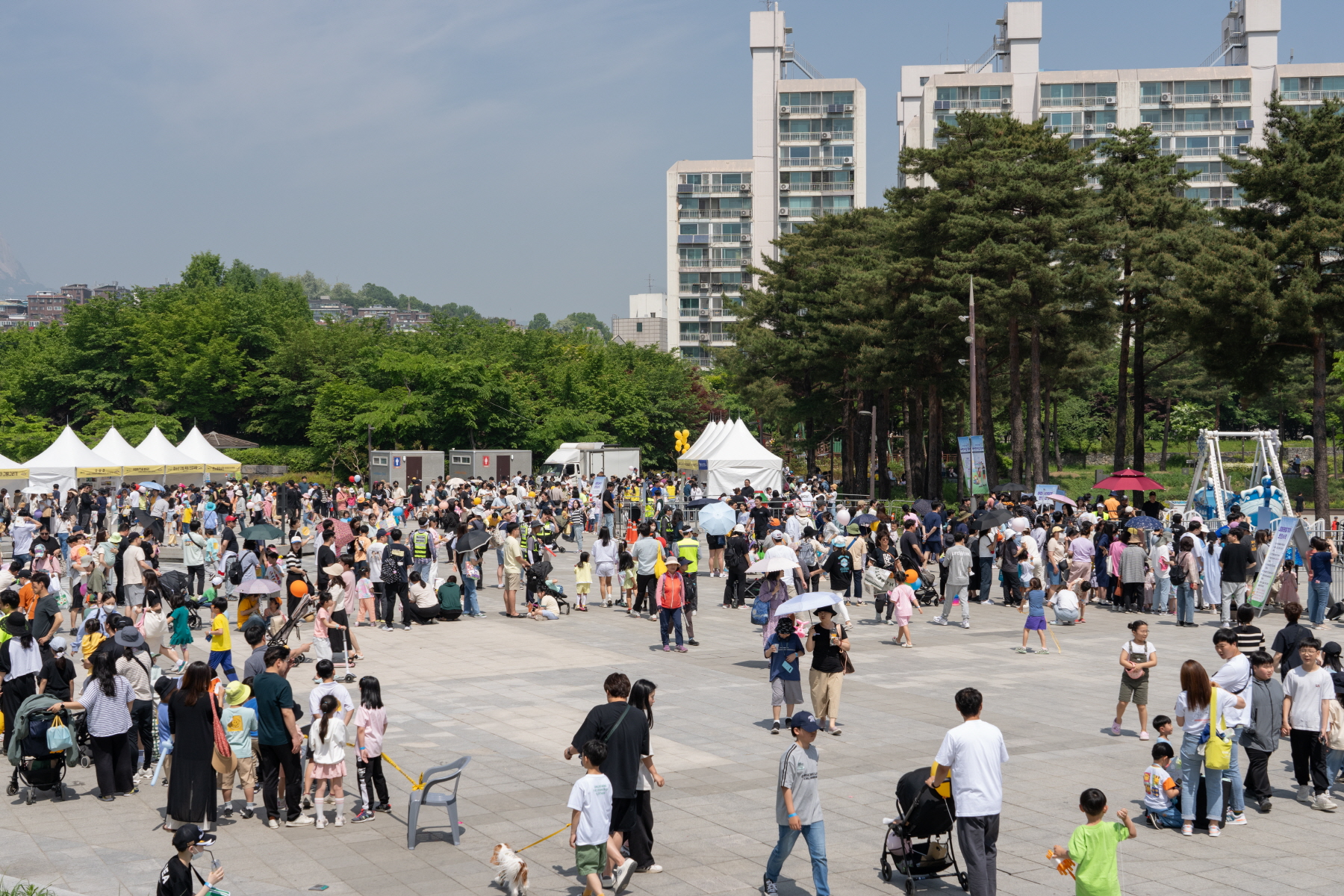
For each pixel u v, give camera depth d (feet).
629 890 29.84
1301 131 130.52
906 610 68.64
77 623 71.26
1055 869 31.04
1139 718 46.01
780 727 48.01
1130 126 399.65
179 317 303.68
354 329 325.01
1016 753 43.80
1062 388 251.39
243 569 70.03
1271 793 38.65
